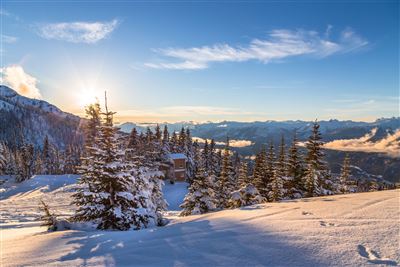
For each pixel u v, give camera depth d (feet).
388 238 22.03
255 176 106.83
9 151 344.69
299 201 46.78
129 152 56.90
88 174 47.34
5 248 27.58
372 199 39.34
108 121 49.78
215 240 25.27
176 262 20.76
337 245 21.40
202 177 90.89
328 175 102.73
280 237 24.35
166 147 241.76
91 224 43.29
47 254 24.44
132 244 26.50
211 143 266.16
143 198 50.80
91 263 21.65
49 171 329.52
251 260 20.07
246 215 35.83
